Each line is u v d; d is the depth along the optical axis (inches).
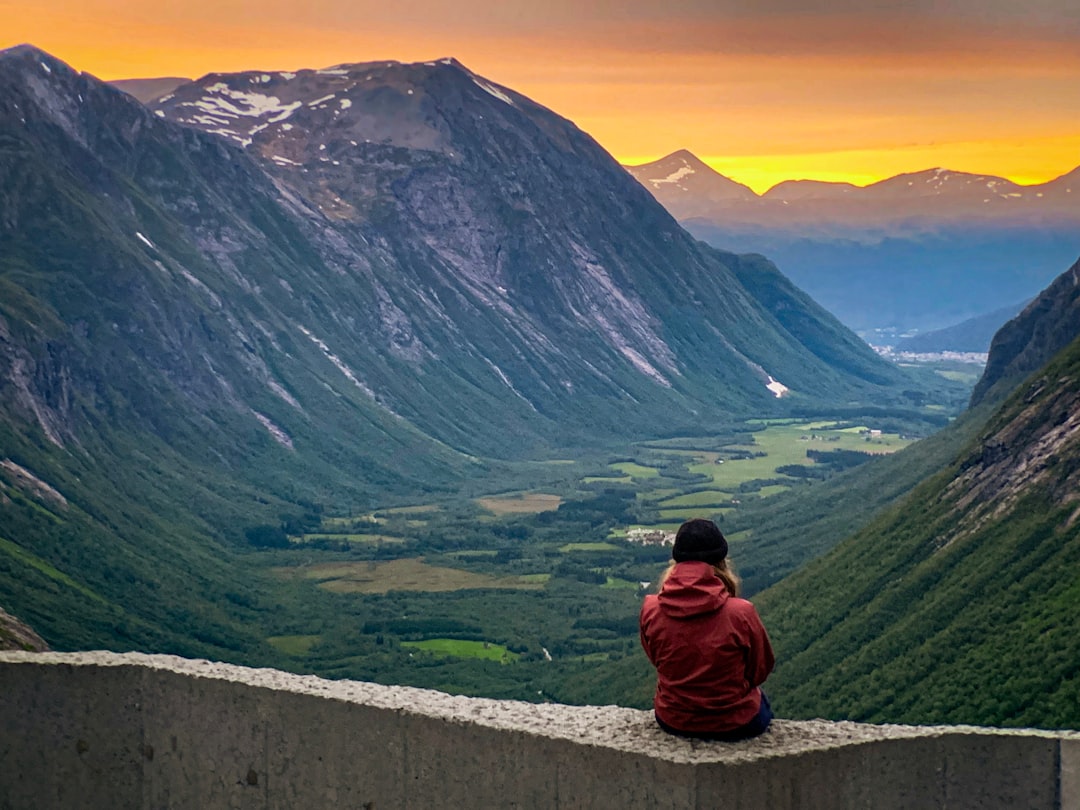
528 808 783.1
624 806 757.3
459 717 804.6
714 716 767.1
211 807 871.1
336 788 836.0
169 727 882.1
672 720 772.6
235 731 861.2
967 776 790.5
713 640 762.8
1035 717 3737.7
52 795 902.4
